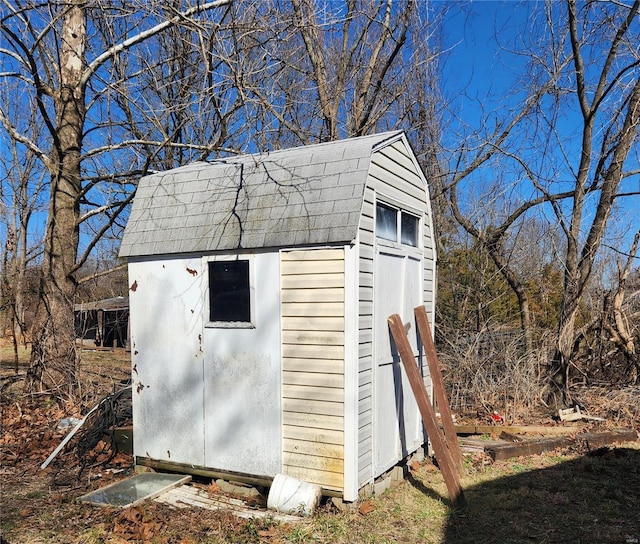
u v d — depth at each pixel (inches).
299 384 168.7
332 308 162.9
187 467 191.6
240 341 179.9
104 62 340.2
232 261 182.4
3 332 621.0
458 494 172.1
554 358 337.4
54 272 325.7
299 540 142.9
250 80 341.1
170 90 435.5
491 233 446.6
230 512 161.9
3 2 288.4
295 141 546.9
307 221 167.6
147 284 201.2
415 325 218.4
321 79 485.4
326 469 163.8
